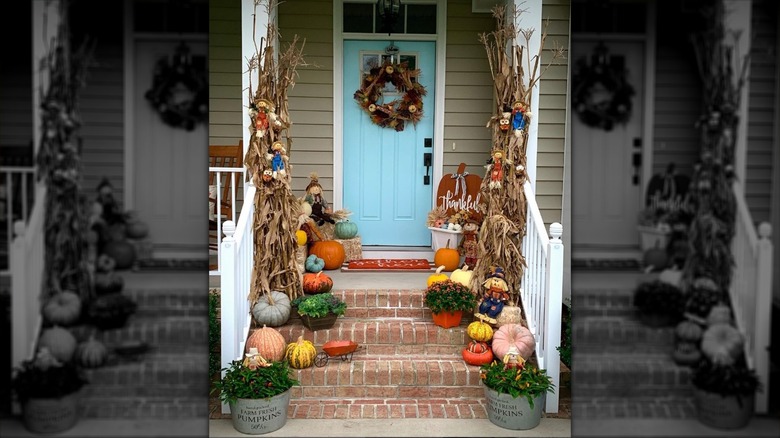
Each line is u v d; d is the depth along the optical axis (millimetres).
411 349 4887
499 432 4133
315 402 4508
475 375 4574
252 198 4852
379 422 4250
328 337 4844
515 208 5039
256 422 4066
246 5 4961
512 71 4988
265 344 4512
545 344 4516
